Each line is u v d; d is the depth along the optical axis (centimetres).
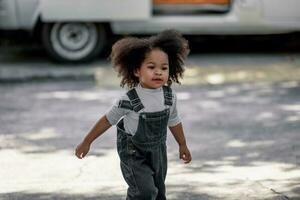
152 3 2156
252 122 1533
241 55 2286
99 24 2180
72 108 1709
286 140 1378
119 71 812
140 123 798
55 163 1262
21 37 2536
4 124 1566
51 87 1967
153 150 809
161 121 805
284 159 1245
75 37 2191
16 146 1392
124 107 798
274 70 2066
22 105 1755
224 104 1709
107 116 808
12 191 1066
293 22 2161
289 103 1705
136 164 809
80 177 1162
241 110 1645
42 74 2061
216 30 2181
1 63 2264
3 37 2530
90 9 2127
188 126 1509
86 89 1927
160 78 791
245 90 1858
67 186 1084
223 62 2181
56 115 1642
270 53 2311
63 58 2195
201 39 2472
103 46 2198
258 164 1214
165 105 806
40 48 2509
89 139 816
